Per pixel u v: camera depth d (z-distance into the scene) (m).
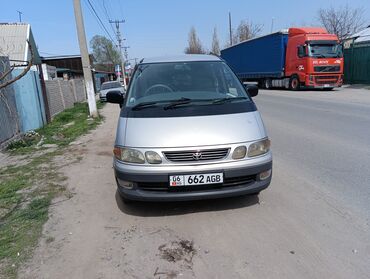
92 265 3.16
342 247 3.26
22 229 3.93
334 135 8.00
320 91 21.83
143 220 4.01
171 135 3.82
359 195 4.45
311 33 22.00
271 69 26.06
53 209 4.49
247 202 4.36
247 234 3.57
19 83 10.26
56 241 3.63
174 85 4.86
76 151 7.88
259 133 4.02
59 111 17.69
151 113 4.23
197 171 3.72
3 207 4.63
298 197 4.46
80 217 4.20
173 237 3.60
